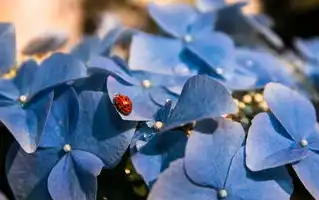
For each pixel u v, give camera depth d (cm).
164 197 28
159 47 35
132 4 54
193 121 29
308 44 43
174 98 32
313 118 31
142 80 32
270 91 31
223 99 28
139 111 30
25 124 31
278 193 29
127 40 38
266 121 30
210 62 34
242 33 40
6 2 43
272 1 56
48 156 31
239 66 35
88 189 30
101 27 47
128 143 29
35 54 38
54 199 30
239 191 29
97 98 30
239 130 29
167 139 30
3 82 33
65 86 31
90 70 31
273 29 54
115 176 31
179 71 34
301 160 30
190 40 36
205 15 37
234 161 29
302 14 56
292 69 42
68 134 31
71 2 49
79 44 38
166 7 38
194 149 29
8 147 34
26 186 31
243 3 38
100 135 30
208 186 29
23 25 44
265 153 29
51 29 41
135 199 32
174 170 29
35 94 31
